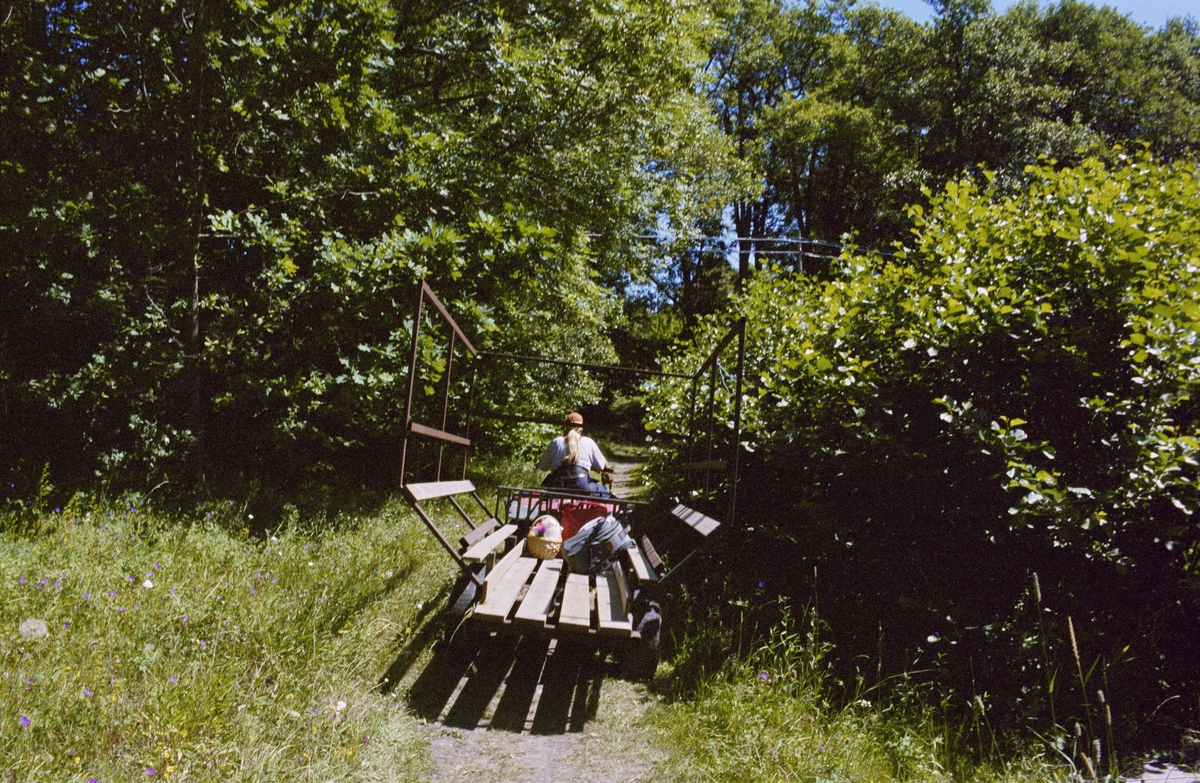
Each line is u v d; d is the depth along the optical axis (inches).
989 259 220.2
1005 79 1012.5
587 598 182.7
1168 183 210.1
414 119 418.9
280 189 314.3
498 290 399.9
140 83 309.4
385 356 314.7
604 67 512.7
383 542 275.7
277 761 125.7
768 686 175.8
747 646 204.7
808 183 1314.0
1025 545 200.2
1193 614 191.3
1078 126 992.9
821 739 153.8
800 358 252.2
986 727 168.2
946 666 184.4
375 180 349.1
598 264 653.9
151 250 294.7
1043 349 197.5
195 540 233.8
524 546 236.4
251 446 346.6
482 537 208.4
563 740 155.2
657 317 1189.7
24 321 288.0
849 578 230.5
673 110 582.9
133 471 297.6
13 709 122.6
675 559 280.2
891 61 1170.6
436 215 373.7
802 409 245.4
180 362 306.0
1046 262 215.2
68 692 133.9
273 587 202.8
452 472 437.7
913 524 222.4
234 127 327.3
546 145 463.2
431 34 476.7
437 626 207.5
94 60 313.1
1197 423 193.3
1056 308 209.0
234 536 255.1
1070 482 196.7
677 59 538.6
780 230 1385.3
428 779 136.3
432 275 333.1
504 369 432.5
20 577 176.1
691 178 715.4
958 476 210.2
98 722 127.0
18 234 265.9
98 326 298.8
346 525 293.3
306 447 370.3
